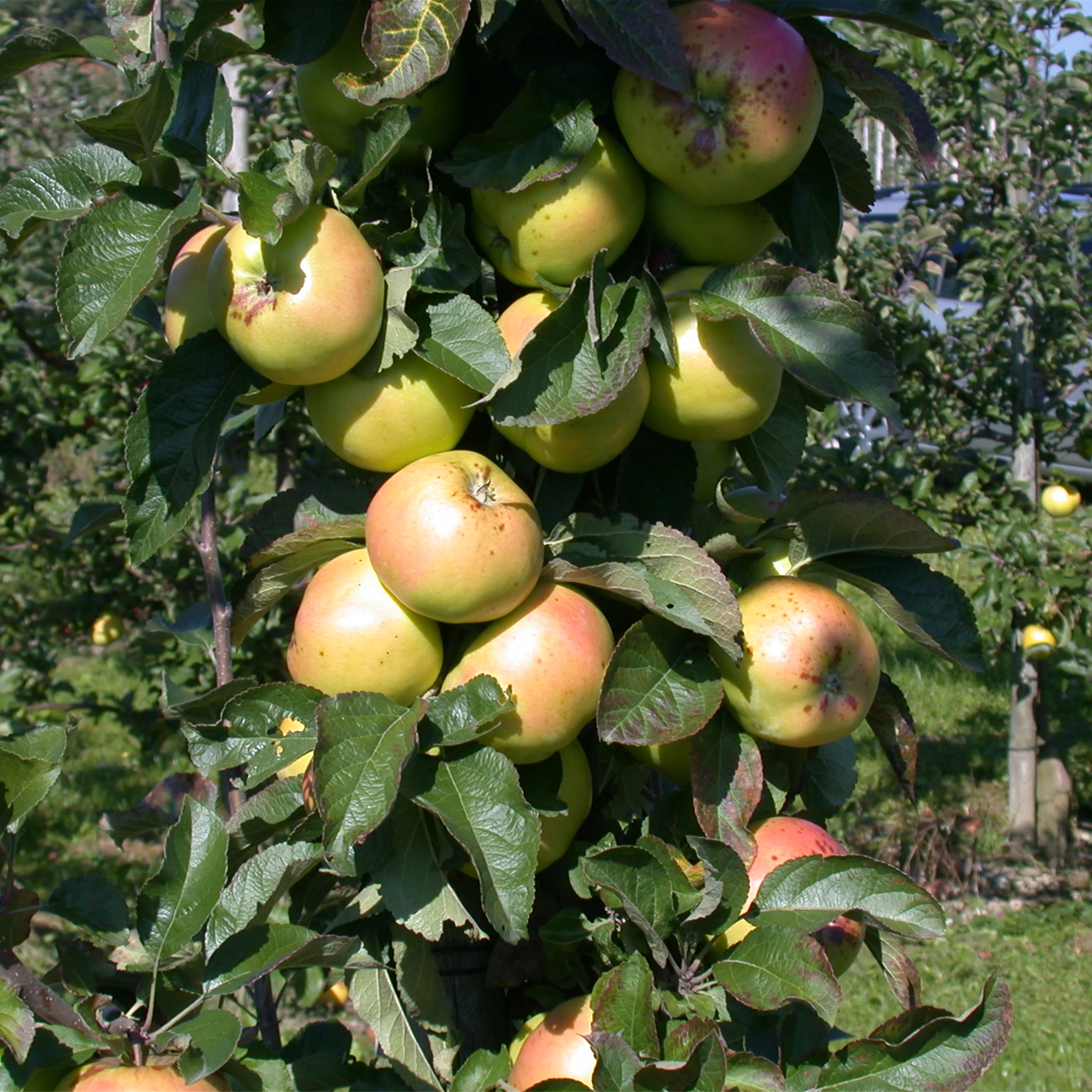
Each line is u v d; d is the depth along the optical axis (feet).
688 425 2.55
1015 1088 5.57
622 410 2.46
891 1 2.54
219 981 2.29
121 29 2.67
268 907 2.37
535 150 2.42
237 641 2.65
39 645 7.07
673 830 2.67
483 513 2.36
